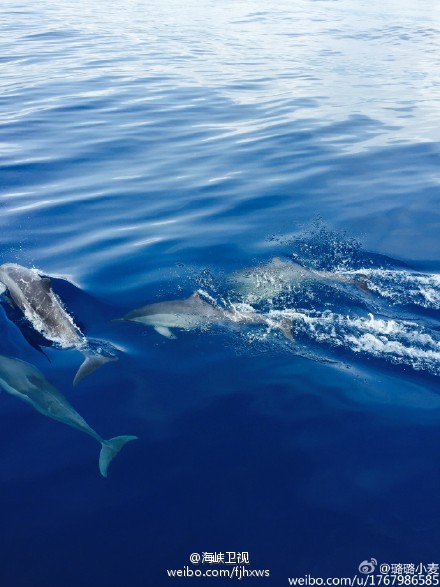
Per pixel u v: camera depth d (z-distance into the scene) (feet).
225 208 49.37
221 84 88.43
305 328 33.06
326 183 54.44
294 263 39.60
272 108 77.05
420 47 118.11
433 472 23.15
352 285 36.96
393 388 28.22
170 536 20.66
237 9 170.50
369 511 21.47
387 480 22.80
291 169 57.72
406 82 90.27
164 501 22.07
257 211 48.85
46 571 19.45
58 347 31.83
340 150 62.64
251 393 28.09
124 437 24.52
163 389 28.45
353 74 95.50
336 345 31.65
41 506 21.98
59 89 84.33
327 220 47.26
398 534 20.54
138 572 19.38
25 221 46.83
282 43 121.80
